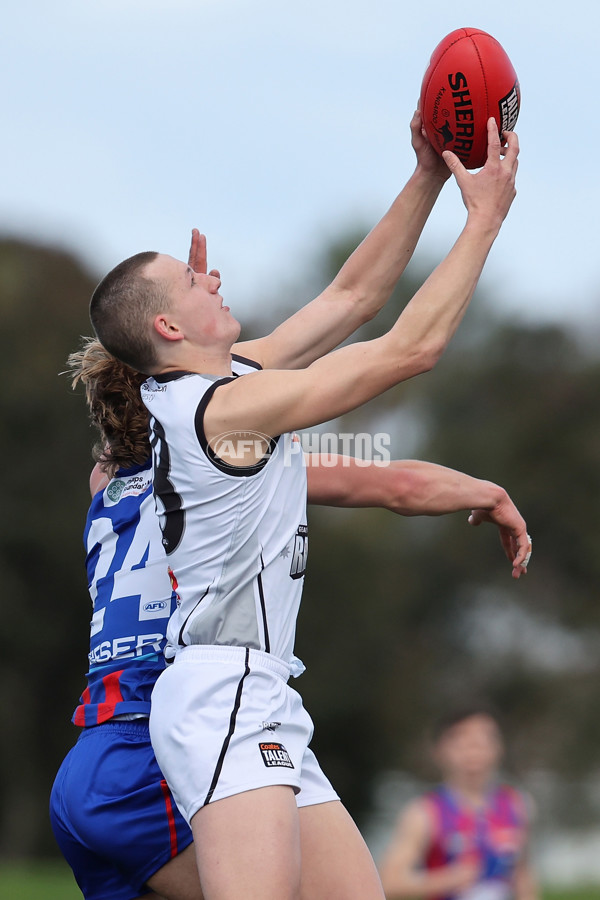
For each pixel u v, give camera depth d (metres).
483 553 127.62
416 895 20.50
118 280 13.02
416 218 15.22
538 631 128.75
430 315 12.20
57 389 95.12
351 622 100.81
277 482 12.48
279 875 11.18
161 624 13.77
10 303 101.31
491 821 20.89
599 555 124.62
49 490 93.25
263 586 12.34
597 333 134.62
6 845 87.44
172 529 12.58
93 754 13.61
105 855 13.41
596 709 118.94
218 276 16.09
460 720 21.19
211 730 11.78
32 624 89.56
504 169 12.93
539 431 128.75
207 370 13.03
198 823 11.59
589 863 108.44
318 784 13.39
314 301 15.48
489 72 13.57
